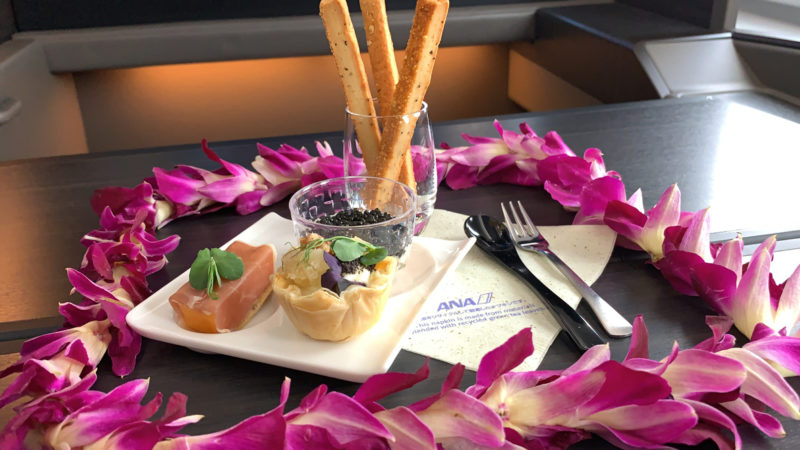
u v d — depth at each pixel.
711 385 0.18
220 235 0.31
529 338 0.18
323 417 0.17
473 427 0.17
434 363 0.21
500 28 0.92
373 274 0.22
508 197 0.35
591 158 0.33
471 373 0.21
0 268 0.28
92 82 0.91
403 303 0.24
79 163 0.40
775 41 0.63
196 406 0.20
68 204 0.35
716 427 0.18
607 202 0.29
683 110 0.47
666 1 0.80
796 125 0.44
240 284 0.23
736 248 0.23
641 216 0.28
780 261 0.27
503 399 0.18
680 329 0.23
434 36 0.27
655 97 0.65
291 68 0.97
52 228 0.32
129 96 0.93
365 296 0.21
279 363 0.21
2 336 0.23
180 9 0.86
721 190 0.34
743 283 0.22
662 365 0.18
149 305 0.23
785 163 0.38
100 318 0.23
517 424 0.18
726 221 0.31
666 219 0.26
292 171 0.35
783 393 0.18
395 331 0.22
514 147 0.36
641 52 0.67
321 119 1.02
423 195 0.30
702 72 0.66
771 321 0.22
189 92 0.95
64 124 0.86
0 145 0.66
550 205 0.33
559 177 0.32
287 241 0.29
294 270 0.22
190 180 0.33
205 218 0.33
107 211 0.29
